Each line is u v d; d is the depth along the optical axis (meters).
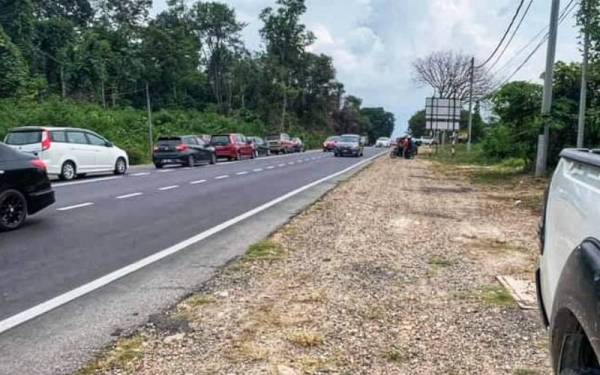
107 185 16.06
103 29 60.28
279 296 5.41
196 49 70.56
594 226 2.15
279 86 74.88
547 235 2.91
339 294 5.47
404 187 16.95
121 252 7.36
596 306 1.87
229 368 3.80
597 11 15.18
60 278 6.05
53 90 48.78
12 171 8.86
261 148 42.41
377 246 7.79
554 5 18.95
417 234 8.78
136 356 3.99
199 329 4.53
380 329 4.54
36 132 17.48
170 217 10.34
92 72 50.72
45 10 61.59
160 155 25.58
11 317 4.80
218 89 74.75
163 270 6.45
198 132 48.97
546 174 20.05
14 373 3.72
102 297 5.39
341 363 3.89
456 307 5.10
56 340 4.30
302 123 86.75
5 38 36.84
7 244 7.75
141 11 66.12
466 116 68.94
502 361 3.94
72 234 8.54
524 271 6.41
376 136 154.00
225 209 11.54
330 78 89.19
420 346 4.20
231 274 6.27
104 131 32.50
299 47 80.69
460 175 22.81
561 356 2.32
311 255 7.21
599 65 17.11
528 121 21.17
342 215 10.76
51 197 9.73
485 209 12.16
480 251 7.53
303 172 23.06
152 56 63.88
